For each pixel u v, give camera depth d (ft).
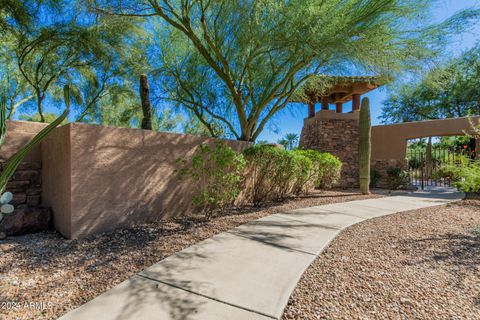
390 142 40.22
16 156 8.68
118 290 7.70
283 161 22.84
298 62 22.36
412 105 62.64
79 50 26.11
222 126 31.96
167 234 13.16
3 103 9.69
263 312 6.72
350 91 40.34
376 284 8.34
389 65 18.90
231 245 11.67
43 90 28.55
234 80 24.95
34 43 23.66
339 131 41.24
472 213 18.90
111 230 13.61
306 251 11.02
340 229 14.44
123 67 29.84
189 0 21.71
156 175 15.83
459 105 56.08
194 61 26.81
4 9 19.89
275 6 17.28
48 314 6.51
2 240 12.03
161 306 6.89
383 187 40.45
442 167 22.04
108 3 19.36
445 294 7.77
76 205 12.38
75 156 12.39
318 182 31.76
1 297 7.25
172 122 35.27
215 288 7.87
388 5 16.43
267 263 9.76
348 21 17.60
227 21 20.83
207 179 18.88
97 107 35.24
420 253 10.96
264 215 17.93
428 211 19.80
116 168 13.93
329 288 8.05
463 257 10.52
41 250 10.80
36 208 13.80
